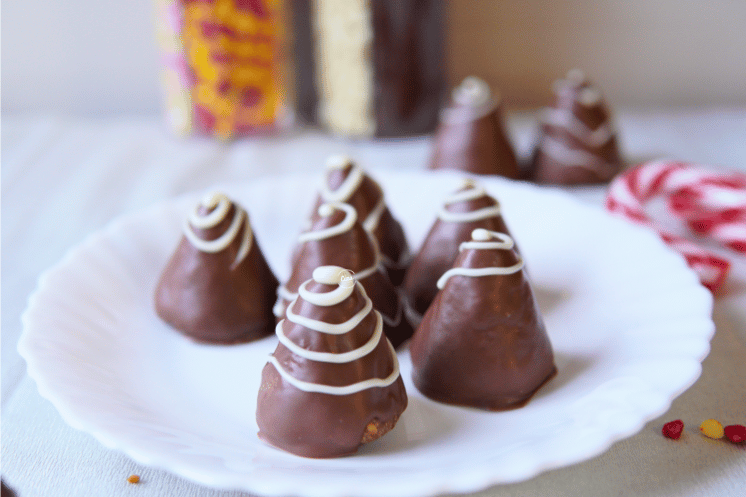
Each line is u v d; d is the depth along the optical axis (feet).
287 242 1.56
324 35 1.97
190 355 1.28
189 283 1.29
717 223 1.57
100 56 2.24
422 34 1.93
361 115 2.01
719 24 2.17
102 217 1.72
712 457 1.10
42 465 1.11
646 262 1.35
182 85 2.01
